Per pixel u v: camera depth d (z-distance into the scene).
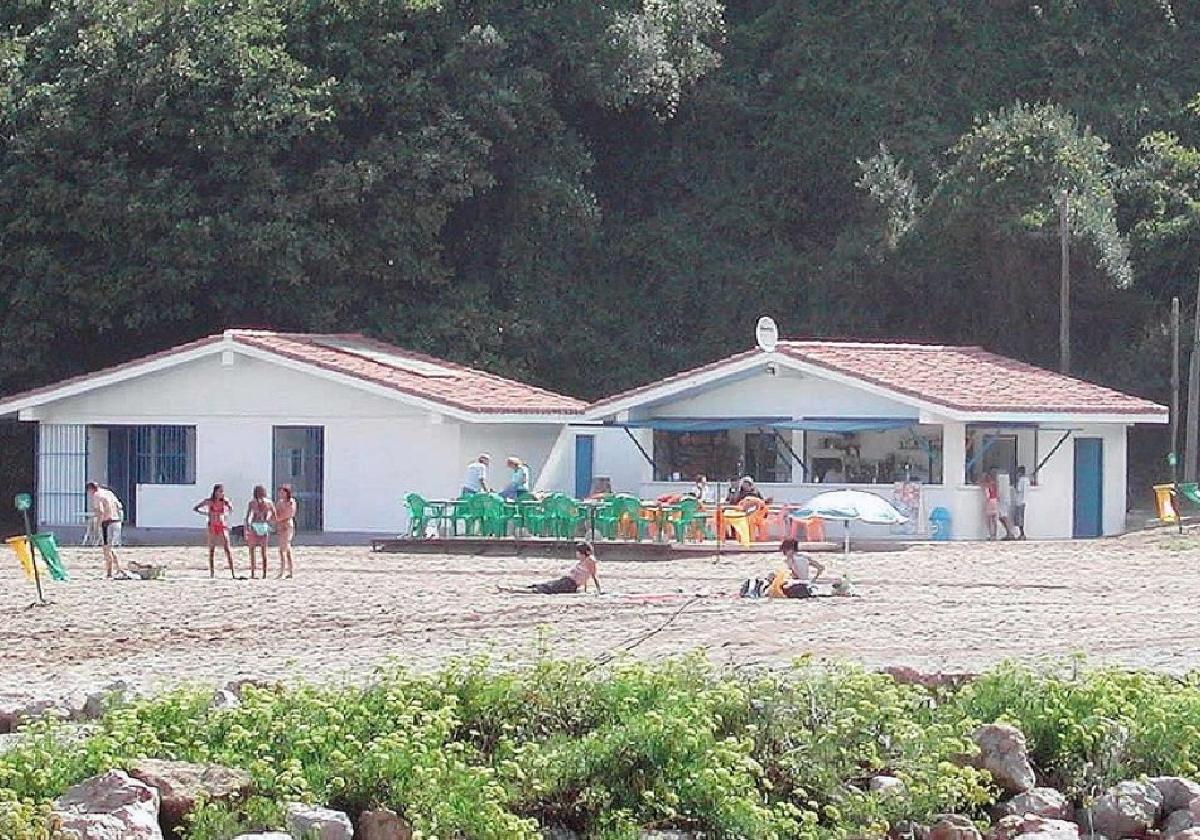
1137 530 88.62
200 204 102.50
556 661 31.72
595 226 115.44
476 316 108.38
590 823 25.77
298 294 104.88
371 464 85.88
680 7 117.69
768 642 43.22
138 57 102.81
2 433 104.62
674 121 123.06
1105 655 40.47
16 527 102.06
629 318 119.19
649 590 57.88
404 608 51.88
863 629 45.97
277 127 103.62
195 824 24.11
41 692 35.16
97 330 105.19
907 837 26.30
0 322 103.75
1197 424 101.75
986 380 86.75
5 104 102.44
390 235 105.69
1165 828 27.11
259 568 68.00
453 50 108.44
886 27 121.56
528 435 89.19
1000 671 31.45
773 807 26.22
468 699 28.38
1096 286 108.69
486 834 24.58
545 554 74.62
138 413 89.19
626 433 91.88
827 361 84.38
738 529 75.19
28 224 102.00
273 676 36.59
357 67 106.44
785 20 124.25
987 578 62.56
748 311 118.00
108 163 101.88
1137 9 122.31
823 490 84.44
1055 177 109.50
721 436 89.00
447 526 79.50
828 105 121.12
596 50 113.06
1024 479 83.75
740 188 122.25
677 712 26.86
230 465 88.00
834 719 27.91
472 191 107.62
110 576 63.66
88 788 24.45
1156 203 113.06
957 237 111.19
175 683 35.97
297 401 87.00
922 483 83.81
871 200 114.88
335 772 25.52
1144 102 120.19
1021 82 122.00
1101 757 28.42
